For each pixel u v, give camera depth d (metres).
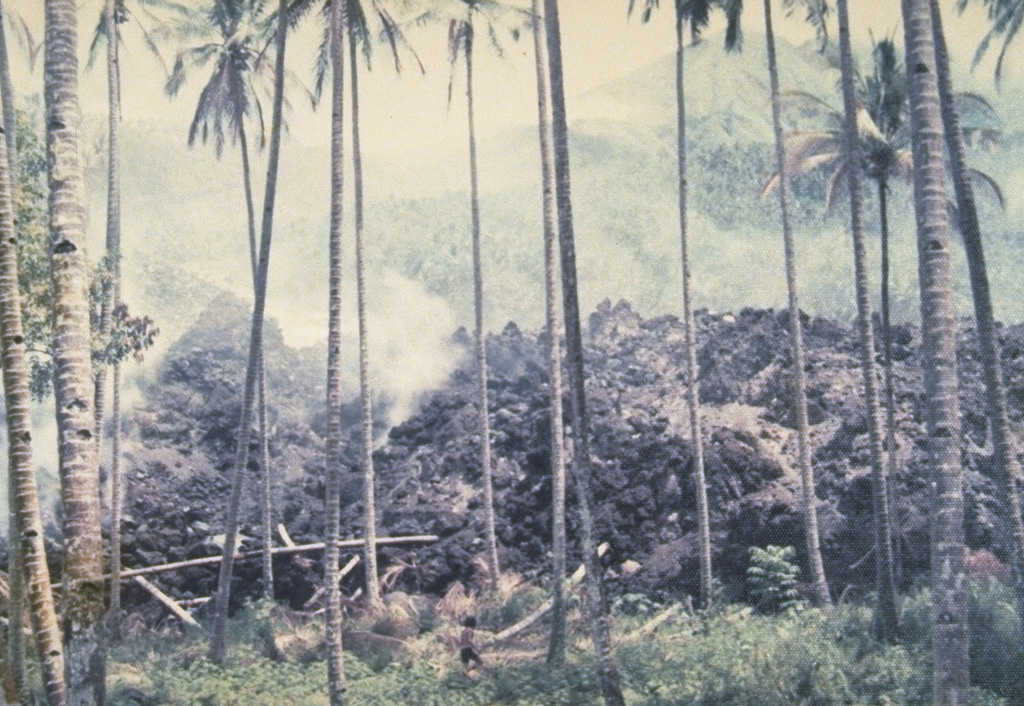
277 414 36.44
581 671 21.25
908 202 38.06
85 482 13.67
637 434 31.80
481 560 28.92
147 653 24.59
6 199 15.55
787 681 18.72
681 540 28.28
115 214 26.67
